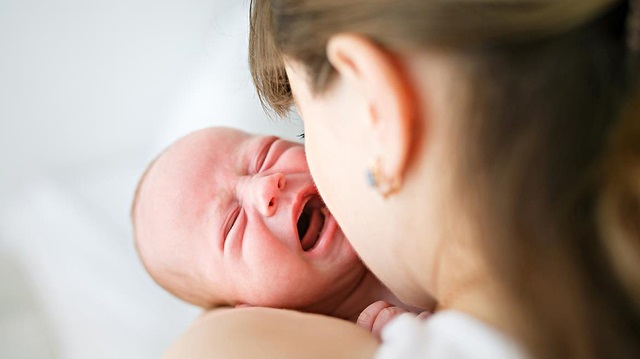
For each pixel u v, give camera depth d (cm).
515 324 46
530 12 41
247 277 99
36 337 144
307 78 54
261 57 68
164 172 110
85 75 177
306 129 61
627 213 41
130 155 171
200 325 73
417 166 49
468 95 44
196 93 146
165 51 178
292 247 97
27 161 181
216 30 161
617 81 42
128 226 155
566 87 42
